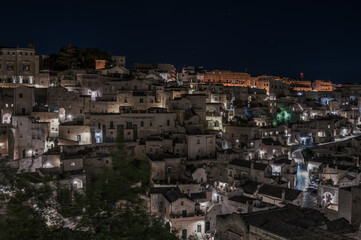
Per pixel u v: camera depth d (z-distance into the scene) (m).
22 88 97.81
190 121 108.19
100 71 133.50
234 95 151.50
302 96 177.25
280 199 71.94
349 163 95.50
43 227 24.62
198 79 179.12
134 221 25.11
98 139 96.75
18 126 92.62
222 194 75.75
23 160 74.19
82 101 105.44
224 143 107.06
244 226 49.44
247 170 86.81
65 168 77.50
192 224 68.62
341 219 57.16
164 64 173.00
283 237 43.88
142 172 29.08
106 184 26.81
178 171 90.25
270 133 126.50
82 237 24.38
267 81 169.88
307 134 138.75
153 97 111.44
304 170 106.56
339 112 168.25
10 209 24.20
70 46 163.25
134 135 100.56
